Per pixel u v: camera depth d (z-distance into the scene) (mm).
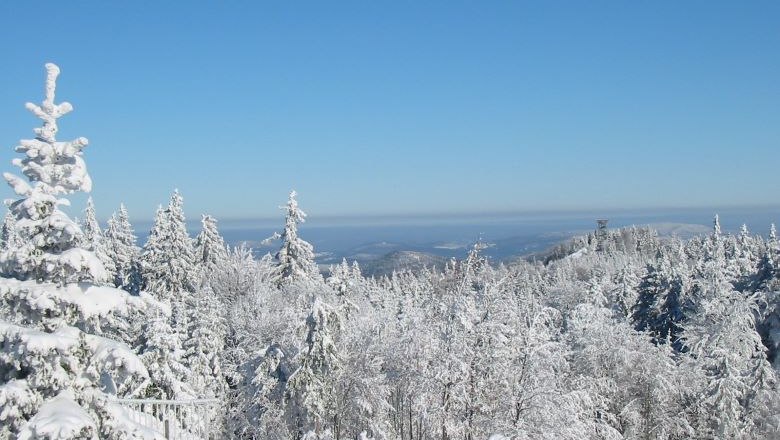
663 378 26594
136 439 9570
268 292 41000
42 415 8336
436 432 22344
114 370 9531
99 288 9523
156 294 43562
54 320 9203
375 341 26000
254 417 25047
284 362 25125
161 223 45938
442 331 22469
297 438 24391
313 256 48969
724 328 32812
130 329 29422
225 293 44781
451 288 23375
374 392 23922
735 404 27219
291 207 48219
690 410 28344
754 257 82062
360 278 67188
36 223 8930
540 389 21391
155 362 23531
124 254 58844
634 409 26594
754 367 28984
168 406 14523
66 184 9383
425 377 22016
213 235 52000
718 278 42875
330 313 23578
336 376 23594
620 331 28703
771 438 27828
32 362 8703
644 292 50562
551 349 23250
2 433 8711
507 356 21922
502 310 22531
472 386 21844
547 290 85438
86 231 58562
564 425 21531
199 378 27562
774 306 37812
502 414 21547
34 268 9180
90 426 8578
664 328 46000
